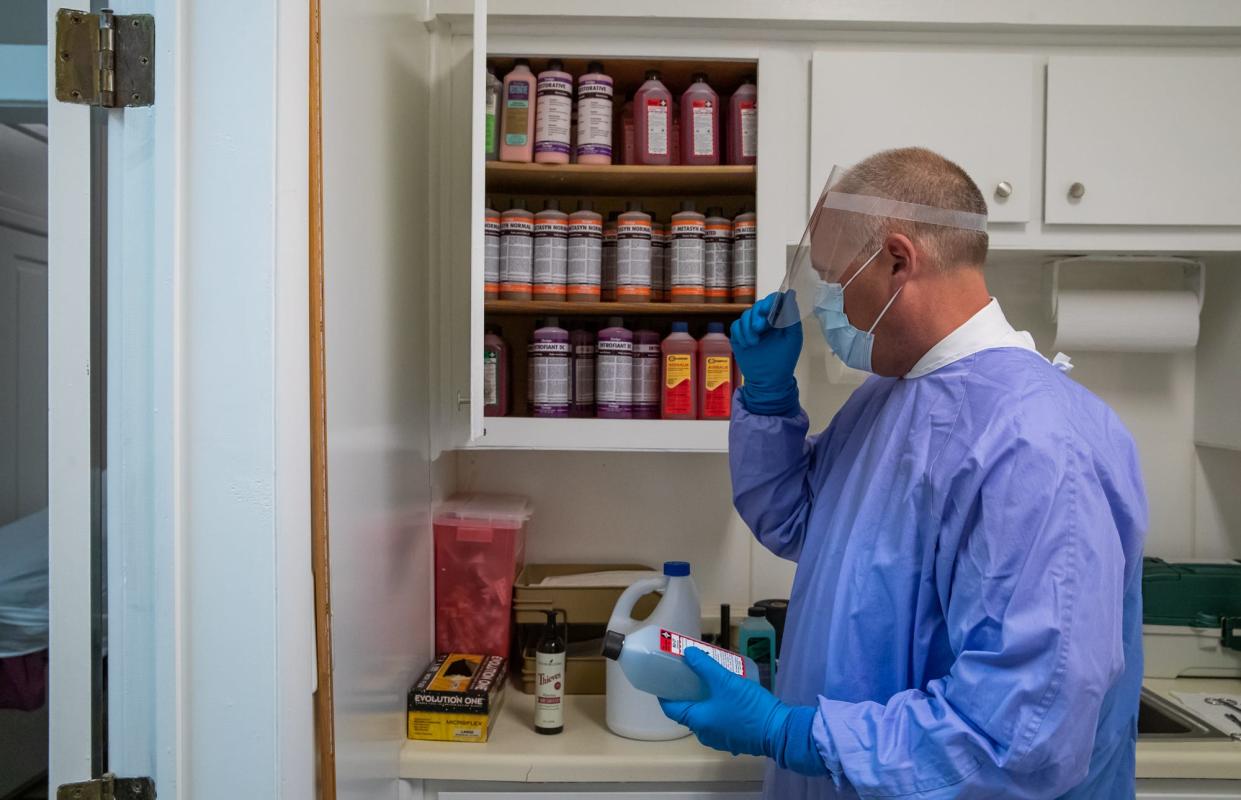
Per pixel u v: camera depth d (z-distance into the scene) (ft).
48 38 3.08
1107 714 3.57
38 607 3.58
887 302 3.67
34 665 3.59
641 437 5.48
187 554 3.12
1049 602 2.98
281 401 3.12
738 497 4.83
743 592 6.57
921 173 3.66
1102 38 5.48
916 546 3.54
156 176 3.09
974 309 3.71
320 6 3.36
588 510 6.57
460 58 5.50
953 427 3.48
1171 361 6.52
